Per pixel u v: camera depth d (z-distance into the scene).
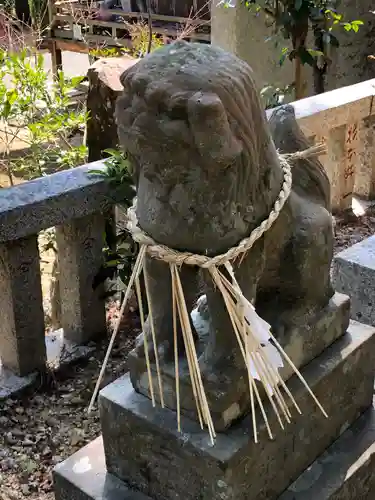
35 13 5.27
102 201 2.12
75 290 2.28
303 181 1.44
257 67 4.23
